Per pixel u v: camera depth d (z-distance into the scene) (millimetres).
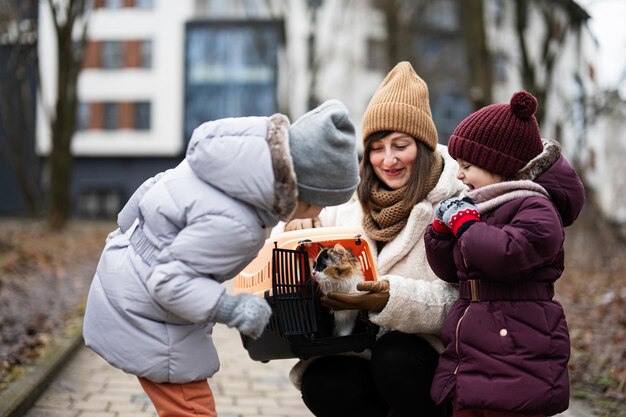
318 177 2469
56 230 17719
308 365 3170
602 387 4910
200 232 2424
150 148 32656
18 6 18234
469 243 2551
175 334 2590
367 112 3105
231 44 32094
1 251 11922
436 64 28031
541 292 2629
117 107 32750
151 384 2676
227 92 32250
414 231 2969
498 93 25641
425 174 2996
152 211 2539
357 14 27766
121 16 32469
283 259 2795
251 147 2410
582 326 7121
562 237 2600
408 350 2898
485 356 2592
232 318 2424
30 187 21906
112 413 4312
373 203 3125
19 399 4070
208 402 2715
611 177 21141
